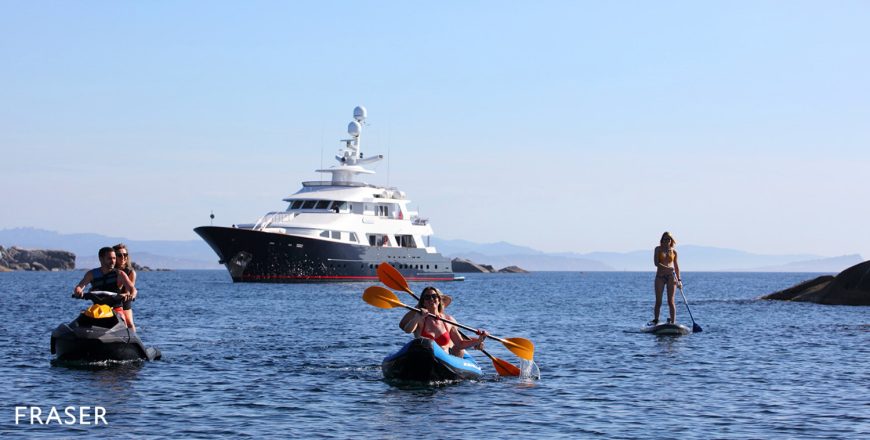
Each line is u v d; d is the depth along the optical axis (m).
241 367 16.72
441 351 15.27
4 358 17.50
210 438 10.72
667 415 12.30
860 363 17.84
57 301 46.50
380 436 10.97
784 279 193.25
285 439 10.73
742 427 11.51
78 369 16.02
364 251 71.62
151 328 26.25
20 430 11.05
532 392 14.24
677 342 22.23
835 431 11.26
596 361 18.22
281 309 37.34
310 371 16.33
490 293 67.88
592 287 92.62
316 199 71.50
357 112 77.00
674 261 25.06
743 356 19.05
